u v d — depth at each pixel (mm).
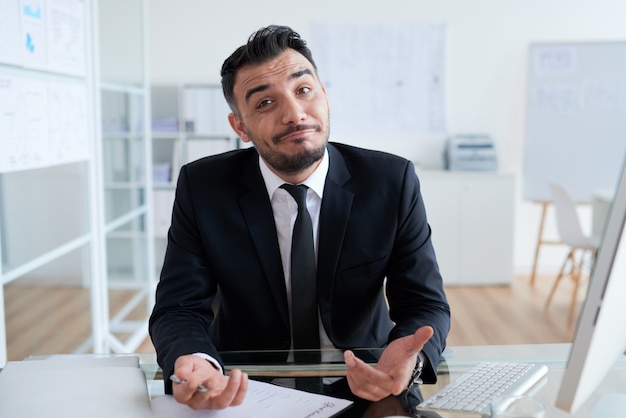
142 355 1271
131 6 3643
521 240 5320
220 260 1380
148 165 3924
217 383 1000
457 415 961
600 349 746
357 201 1402
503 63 5203
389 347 1115
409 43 5207
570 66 4980
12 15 2057
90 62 2771
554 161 5051
